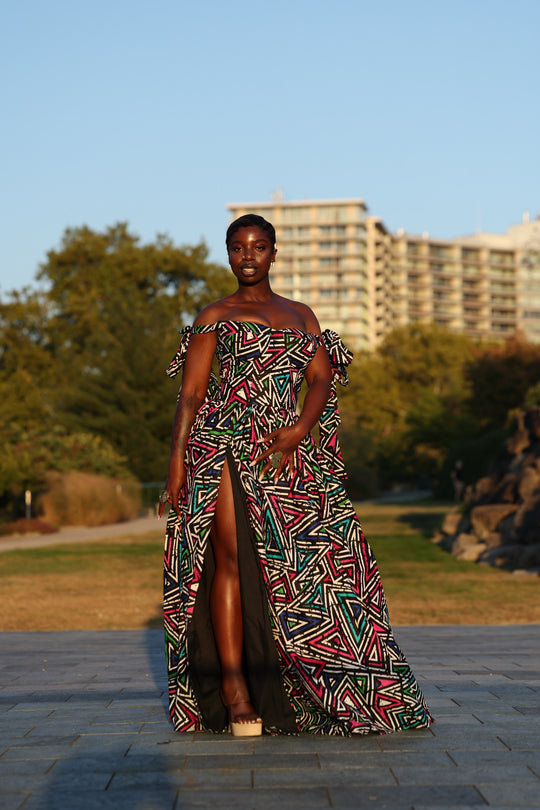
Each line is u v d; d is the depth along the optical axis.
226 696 3.12
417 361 79.06
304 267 147.12
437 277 168.25
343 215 147.12
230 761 2.75
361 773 2.60
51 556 16.30
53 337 52.28
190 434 3.29
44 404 43.31
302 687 3.17
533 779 2.53
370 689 3.12
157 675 4.87
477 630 7.23
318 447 3.43
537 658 5.49
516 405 49.94
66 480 26.88
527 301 174.75
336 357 3.46
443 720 3.32
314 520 3.24
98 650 6.09
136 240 56.66
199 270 54.78
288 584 3.15
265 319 3.37
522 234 176.00
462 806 2.30
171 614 3.25
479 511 15.28
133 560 15.45
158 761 2.76
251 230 3.41
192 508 3.19
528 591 10.51
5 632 7.28
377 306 152.88
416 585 11.19
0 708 3.76
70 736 3.13
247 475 3.19
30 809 2.32
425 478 68.50
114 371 40.62
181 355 3.42
